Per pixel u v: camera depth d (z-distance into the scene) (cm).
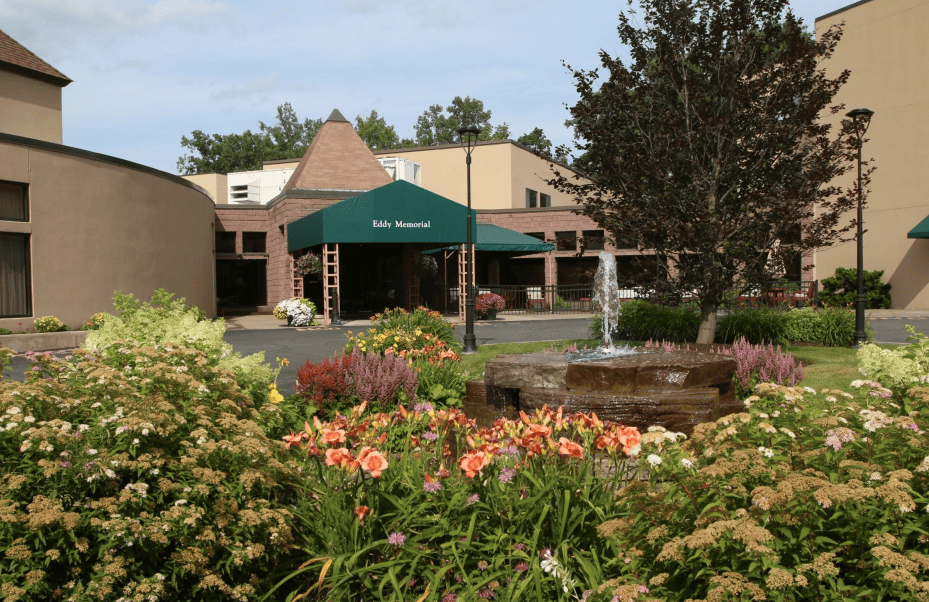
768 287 1100
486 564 296
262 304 3167
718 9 987
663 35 1022
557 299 3017
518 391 651
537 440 328
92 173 1712
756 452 260
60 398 316
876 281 2331
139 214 1883
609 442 331
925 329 1567
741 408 596
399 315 1290
